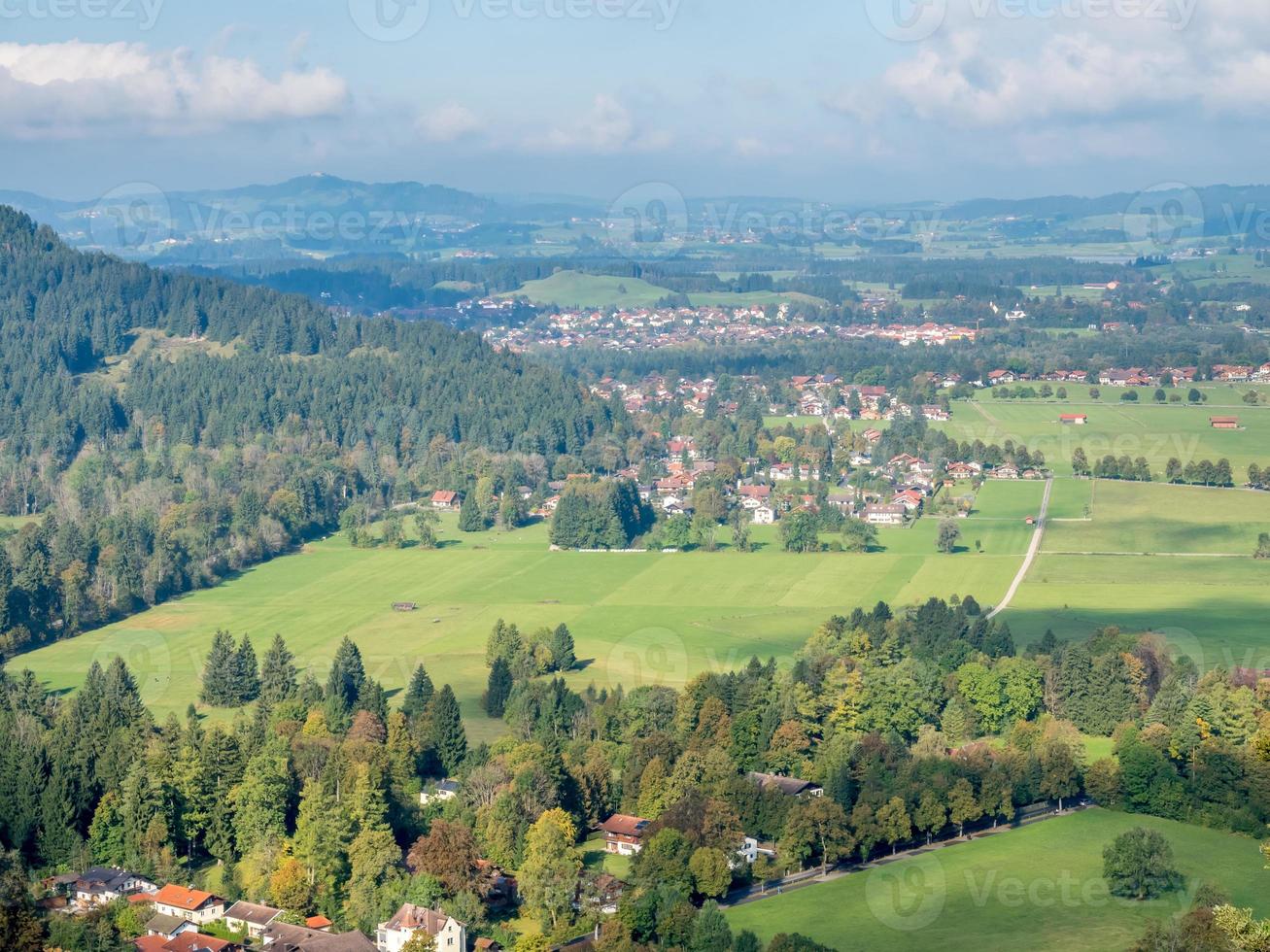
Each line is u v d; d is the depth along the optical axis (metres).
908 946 177.62
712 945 173.62
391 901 184.75
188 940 177.75
